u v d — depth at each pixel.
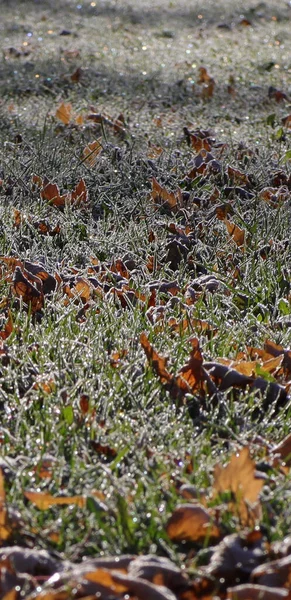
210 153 5.72
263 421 2.79
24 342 3.20
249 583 2.03
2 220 4.45
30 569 2.05
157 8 14.61
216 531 2.18
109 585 1.94
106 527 2.17
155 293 3.68
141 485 2.35
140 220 4.68
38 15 13.49
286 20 13.97
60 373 2.97
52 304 3.46
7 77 8.63
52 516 2.28
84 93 8.06
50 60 9.57
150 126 6.84
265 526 2.20
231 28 12.84
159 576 1.99
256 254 4.16
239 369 3.06
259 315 3.55
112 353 3.15
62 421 2.66
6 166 5.33
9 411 2.75
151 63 9.72
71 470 2.43
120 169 5.37
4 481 2.40
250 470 2.30
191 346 3.20
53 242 4.39
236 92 8.20
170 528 2.18
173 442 2.62
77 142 6.11
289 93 8.23
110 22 13.04
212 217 4.74
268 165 5.59
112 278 3.77
